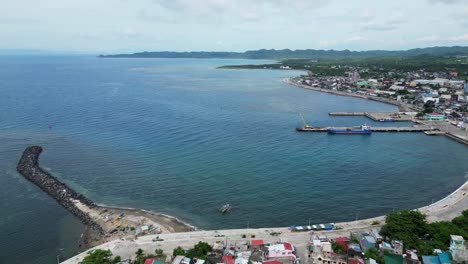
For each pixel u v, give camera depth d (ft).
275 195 389.60
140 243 288.92
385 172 463.83
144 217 344.49
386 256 245.45
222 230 310.86
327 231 304.09
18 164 485.15
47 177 439.22
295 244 282.56
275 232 304.30
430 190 409.49
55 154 526.98
